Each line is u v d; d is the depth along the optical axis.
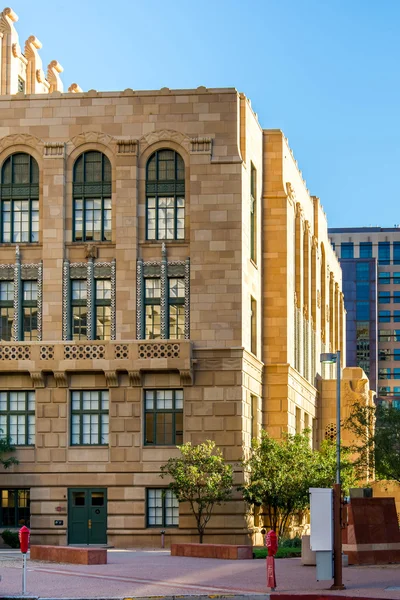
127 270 66.94
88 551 46.88
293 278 78.69
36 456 66.12
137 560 50.03
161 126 67.62
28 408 66.88
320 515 37.34
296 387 77.69
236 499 64.69
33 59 84.25
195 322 66.12
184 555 53.53
